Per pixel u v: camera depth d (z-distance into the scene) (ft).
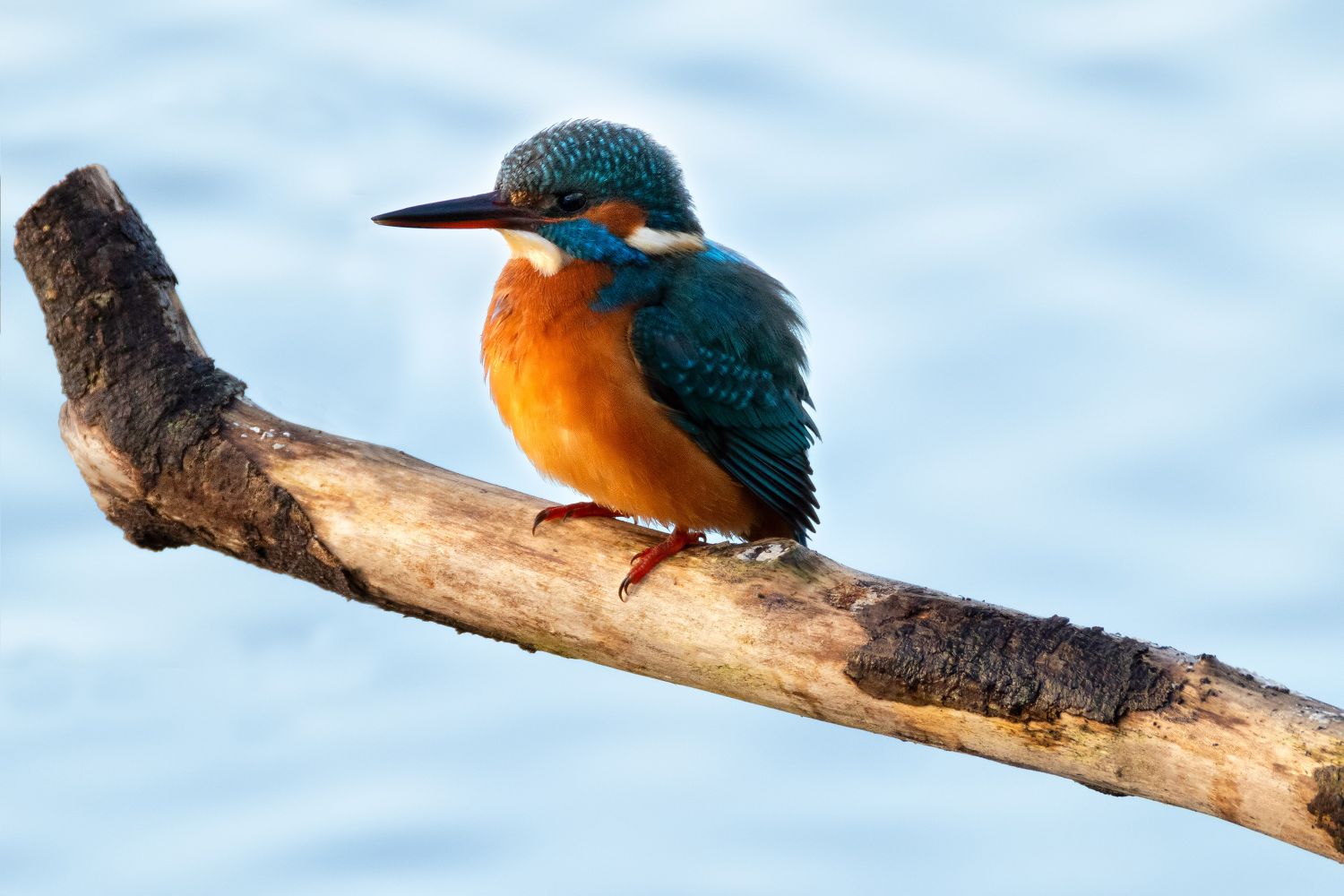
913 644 29.12
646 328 37.19
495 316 38.06
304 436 35.04
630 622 32.35
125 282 36.24
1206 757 26.63
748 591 31.24
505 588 33.37
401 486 34.22
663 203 39.22
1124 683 27.35
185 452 34.99
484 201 38.47
